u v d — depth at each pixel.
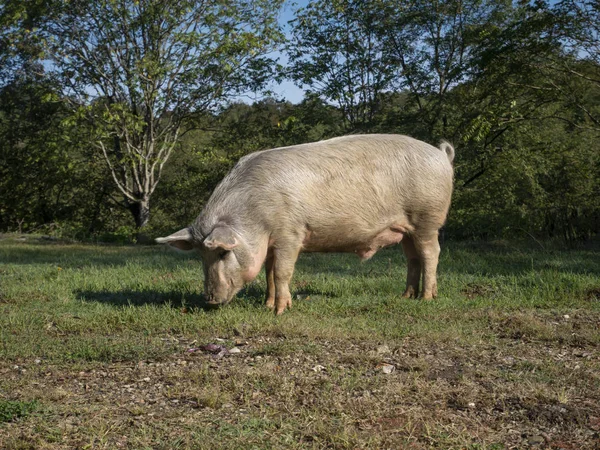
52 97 22.05
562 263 11.27
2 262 13.28
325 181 7.41
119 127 23.39
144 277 10.48
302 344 6.05
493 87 17.81
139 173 26.20
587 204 16.47
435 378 5.03
